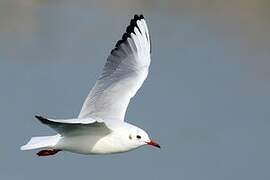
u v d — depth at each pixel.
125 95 12.34
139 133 11.46
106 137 11.34
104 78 12.59
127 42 12.97
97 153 11.44
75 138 11.31
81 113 12.22
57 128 11.10
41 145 11.13
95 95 12.40
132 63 12.82
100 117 11.95
